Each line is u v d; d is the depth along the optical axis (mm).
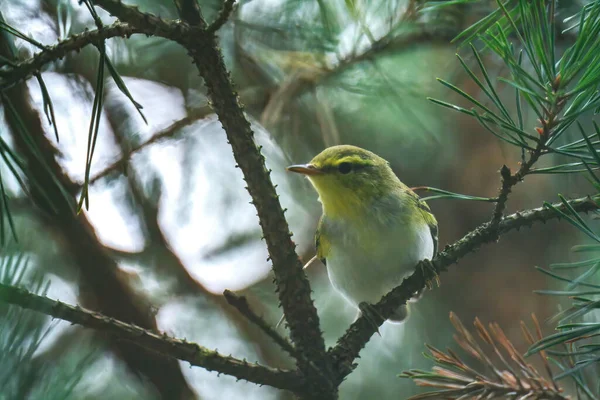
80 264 11711
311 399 6453
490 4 9836
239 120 6449
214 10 9828
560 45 9531
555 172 6238
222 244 12984
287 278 6754
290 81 10430
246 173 6582
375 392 12516
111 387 11047
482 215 14531
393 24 9844
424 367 12820
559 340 5562
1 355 4770
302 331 6766
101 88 5547
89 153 5488
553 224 14266
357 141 12508
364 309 7816
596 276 9430
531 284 14031
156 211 12570
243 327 12789
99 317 5707
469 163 14430
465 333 6922
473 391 6535
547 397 6473
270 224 6652
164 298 12594
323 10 9516
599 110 5906
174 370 11898
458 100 13203
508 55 5734
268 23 9969
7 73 5605
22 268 5758
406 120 11680
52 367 5035
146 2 9531
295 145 12359
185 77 11500
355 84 10477
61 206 10859
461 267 14406
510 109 12250
